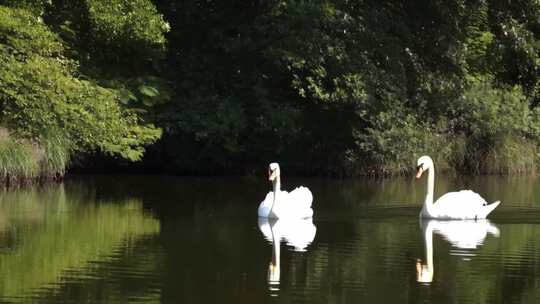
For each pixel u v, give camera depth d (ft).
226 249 41.70
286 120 87.76
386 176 92.73
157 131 83.56
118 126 77.46
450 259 40.01
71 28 84.53
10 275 35.35
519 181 90.38
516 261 39.70
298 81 86.58
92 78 84.69
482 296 32.96
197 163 92.58
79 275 35.47
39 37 74.28
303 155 93.35
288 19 87.71
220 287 33.65
